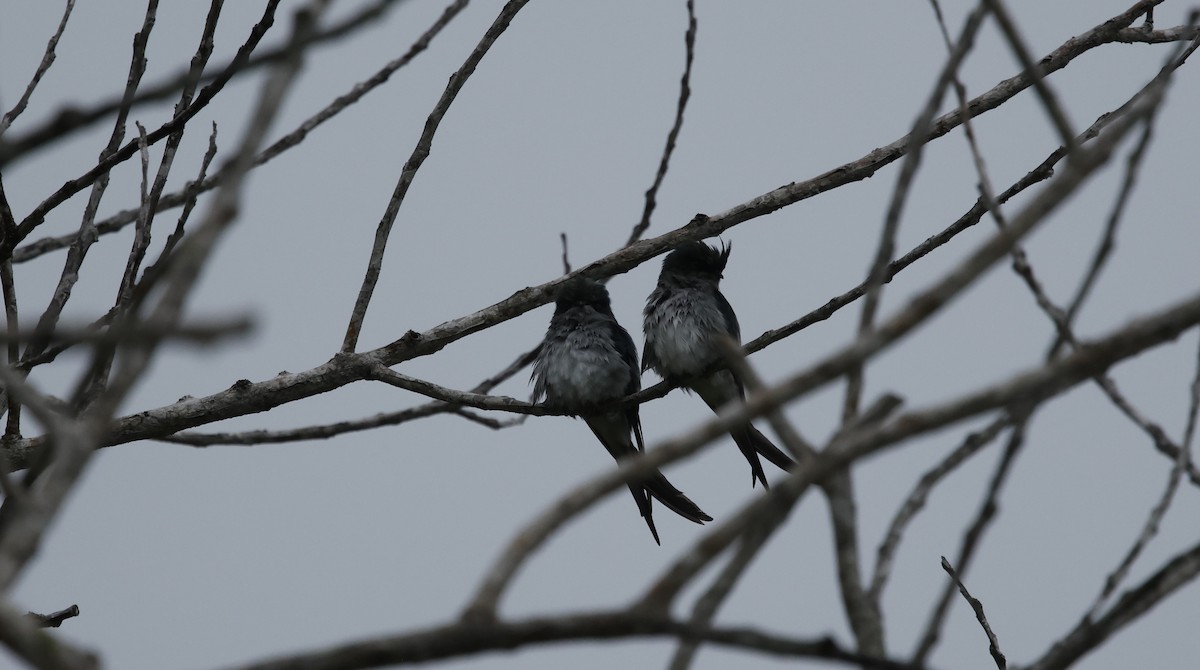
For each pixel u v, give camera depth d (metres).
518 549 4.03
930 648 4.66
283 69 4.18
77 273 9.50
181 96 9.70
